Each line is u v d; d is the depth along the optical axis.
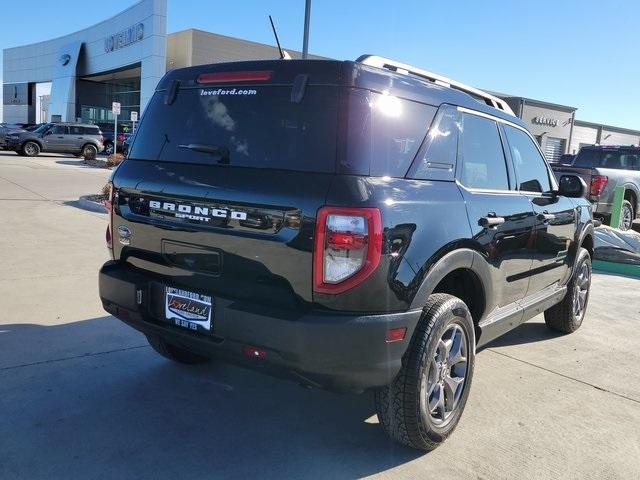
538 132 44.66
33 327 4.98
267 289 2.86
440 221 3.08
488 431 3.58
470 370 3.50
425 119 3.25
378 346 2.76
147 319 3.34
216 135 3.20
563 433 3.60
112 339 4.80
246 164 3.03
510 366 4.73
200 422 3.53
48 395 3.77
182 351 4.26
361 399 3.95
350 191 2.70
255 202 2.86
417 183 3.08
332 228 2.66
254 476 2.98
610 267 9.05
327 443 3.35
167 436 3.35
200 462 3.09
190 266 3.15
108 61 43.78
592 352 5.18
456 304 3.24
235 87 3.22
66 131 31.38
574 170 11.53
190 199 3.11
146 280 3.37
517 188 4.28
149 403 3.74
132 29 39.12
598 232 9.61
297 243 2.73
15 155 30.70
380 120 2.93
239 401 3.84
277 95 3.04
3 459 3.02
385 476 3.04
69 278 6.59
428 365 3.07
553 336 5.62
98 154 33.59
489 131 3.96
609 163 12.91
